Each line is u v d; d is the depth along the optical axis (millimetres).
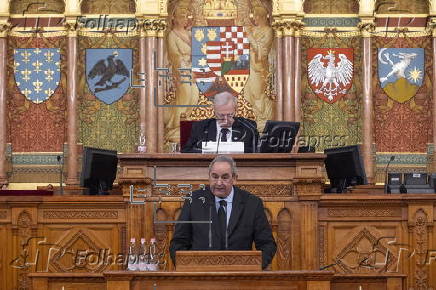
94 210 14867
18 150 26922
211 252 10828
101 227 14859
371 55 26984
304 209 14383
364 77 26906
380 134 27094
